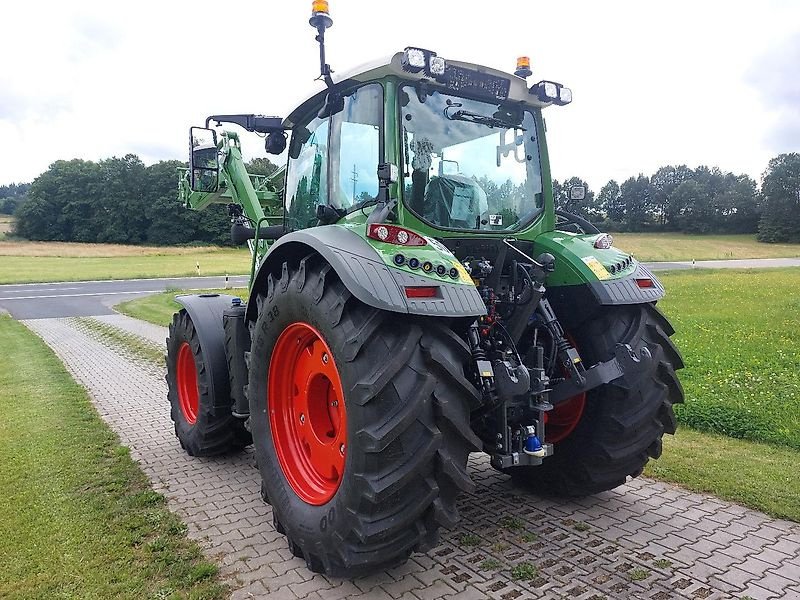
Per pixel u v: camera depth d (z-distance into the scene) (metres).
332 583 3.03
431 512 2.69
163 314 16.86
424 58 3.07
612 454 3.60
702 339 9.80
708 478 4.21
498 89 3.53
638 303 3.68
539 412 3.23
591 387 3.27
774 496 3.89
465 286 2.78
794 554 3.22
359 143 3.46
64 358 10.21
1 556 3.31
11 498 4.11
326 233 3.05
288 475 3.38
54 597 2.92
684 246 59.66
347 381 2.72
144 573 3.13
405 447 2.63
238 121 5.09
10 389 7.65
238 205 5.43
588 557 3.23
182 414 5.25
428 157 3.39
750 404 5.76
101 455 5.02
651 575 3.04
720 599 2.82
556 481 3.94
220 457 5.07
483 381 2.98
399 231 2.86
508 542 3.42
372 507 2.67
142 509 3.95
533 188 3.88
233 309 4.46
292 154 4.44
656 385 3.59
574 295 3.68
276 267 3.63
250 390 3.67
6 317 16.98
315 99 3.92
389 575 3.09
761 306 14.62
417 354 2.68
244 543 3.48
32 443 5.33
